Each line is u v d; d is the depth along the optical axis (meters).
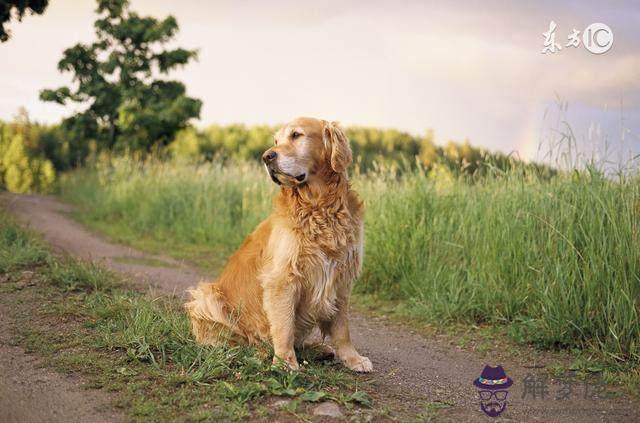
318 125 4.30
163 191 13.62
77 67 23.42
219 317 4.39
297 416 3.30
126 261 8.78
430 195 7.53
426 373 4.54
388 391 3.95
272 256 4.17
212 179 13.38
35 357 4.09
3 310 5.07
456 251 6.80
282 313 4.09
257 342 4.39
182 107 22.28
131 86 23.09
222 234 11.12
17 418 3.25
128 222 13.48
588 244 5.23
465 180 7.64
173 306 5.51
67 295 5.59
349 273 4.27
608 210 5.24
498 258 6.17
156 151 22.17
